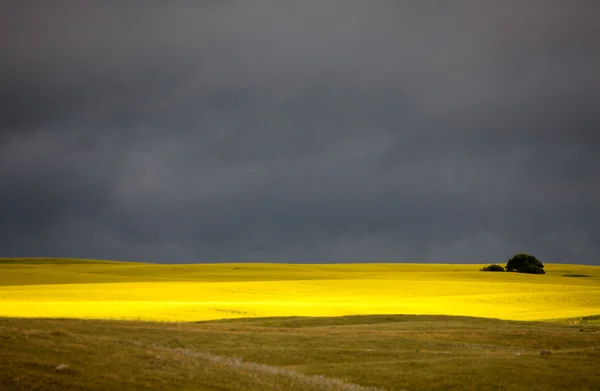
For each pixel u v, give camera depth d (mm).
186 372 38469
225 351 56750
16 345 38156
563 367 49781
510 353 58750
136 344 46281
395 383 46531
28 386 30609
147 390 33281
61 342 41312
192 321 81000
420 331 74250
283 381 40531
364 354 56906
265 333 66875
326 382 42906
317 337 65125
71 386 31719
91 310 83938
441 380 46719
